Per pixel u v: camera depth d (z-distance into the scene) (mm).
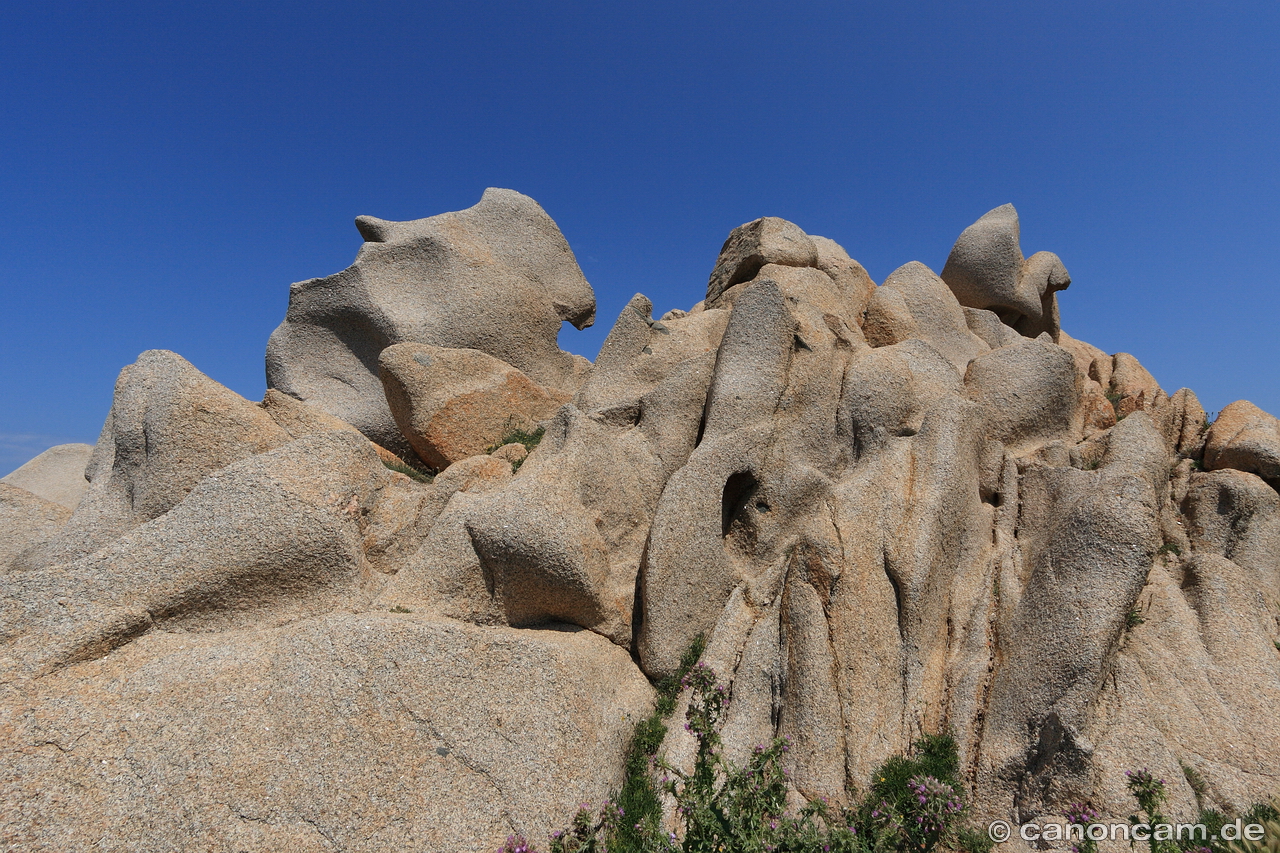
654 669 8477
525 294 16953
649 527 9578
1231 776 6949
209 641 6855
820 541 8523
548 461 9062
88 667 6246
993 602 8617
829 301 12219
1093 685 7094
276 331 16578
